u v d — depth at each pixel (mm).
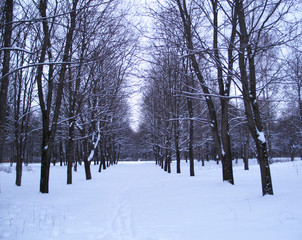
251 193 7359
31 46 10422
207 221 5039
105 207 6961
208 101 10688
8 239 4316
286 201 5676
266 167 6707
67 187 11070
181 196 8094
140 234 4559
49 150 9055
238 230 4238
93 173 21516
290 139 30562
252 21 8008
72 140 13148
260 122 7039
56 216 5836
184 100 19766
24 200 7441
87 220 5605
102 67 13414
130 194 9398
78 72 11688
